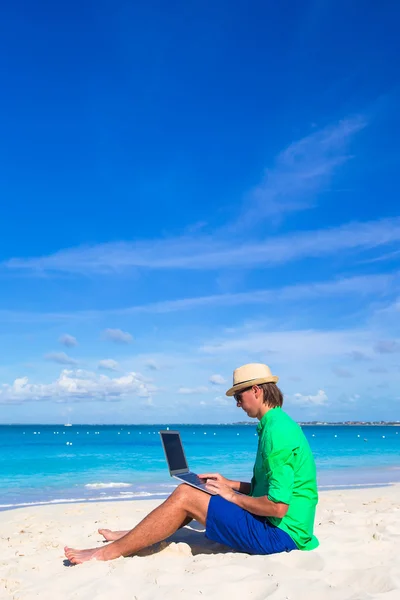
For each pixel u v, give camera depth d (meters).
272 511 4.05
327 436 85.94
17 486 14.37
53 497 12.12
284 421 4.17
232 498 4.23
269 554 4.17
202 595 3.41
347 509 8.38
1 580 4.05
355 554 4.29
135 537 4.34
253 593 3.48
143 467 20.80
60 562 4.60
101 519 7.52
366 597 3.30
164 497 11.95
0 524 7.41
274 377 4.36
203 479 4.68
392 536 5.16
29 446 42.81
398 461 24.61
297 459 4.14
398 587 3.52
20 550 5.38
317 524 6.08
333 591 3.38
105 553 4.39
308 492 4.27
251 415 4.48
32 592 3.69
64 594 3.62
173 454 4.59
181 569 3.97
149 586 3.61
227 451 33.62
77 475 17.52
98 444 47.00
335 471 19.19
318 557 4.04
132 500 11.52
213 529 4.28
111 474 17.73
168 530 4.32
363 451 35.06
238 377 4.36
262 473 4.29
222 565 3.94
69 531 6.57
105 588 3.59
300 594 3.35
